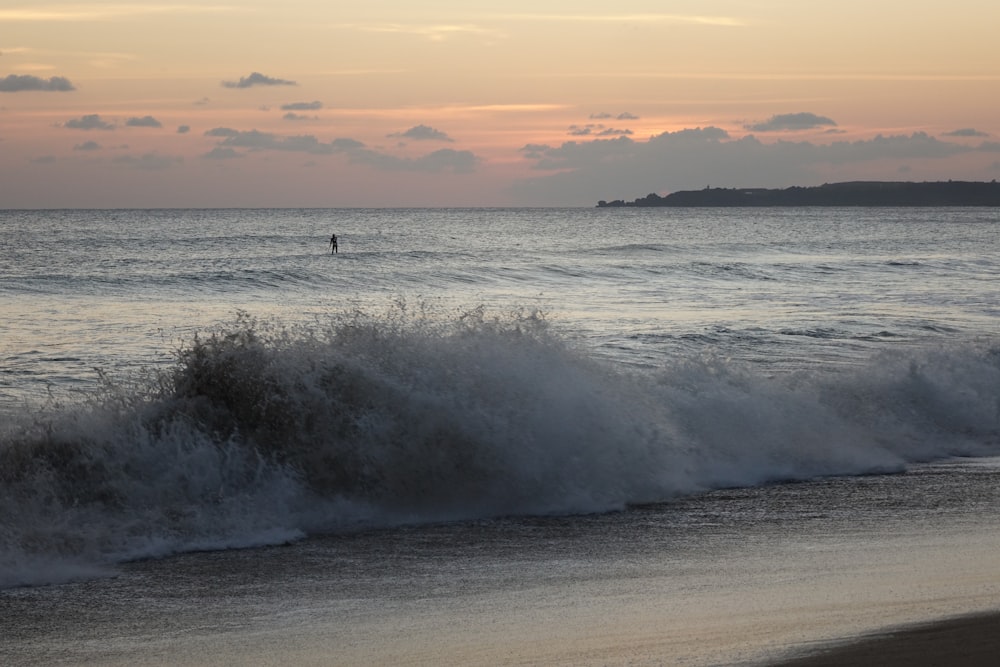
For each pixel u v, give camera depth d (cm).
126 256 8181
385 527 1367
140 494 1313
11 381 2528
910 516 1444
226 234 12750
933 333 3475
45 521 1234
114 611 1015
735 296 5091
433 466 1474
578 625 970
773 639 912
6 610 1013
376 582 1120
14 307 4291
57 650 908
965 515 1452
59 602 1039
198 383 1465
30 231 13688
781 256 8431
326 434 1453
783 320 3909
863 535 1334
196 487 1352
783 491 1603
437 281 5931
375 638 937
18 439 1334
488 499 1474
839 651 875
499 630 958
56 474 1300
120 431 1377
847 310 4347
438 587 1103
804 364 2731
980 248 10056
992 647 883
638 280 6100
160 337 3369
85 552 1188
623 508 1486
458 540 1308
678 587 1101
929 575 1136
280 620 991
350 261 7488
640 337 3300
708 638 921
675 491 1584
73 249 9175
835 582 1111
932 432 1998
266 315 4103
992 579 1116
